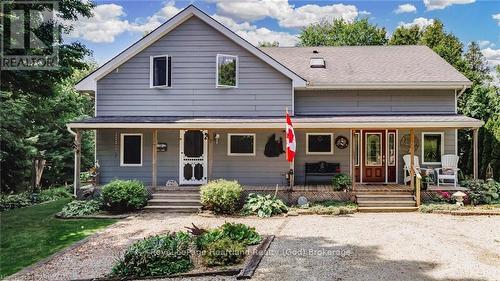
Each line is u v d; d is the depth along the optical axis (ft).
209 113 56.44
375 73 60.23
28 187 77.71
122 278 25.26
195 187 53.62
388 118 53.72
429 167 57.72
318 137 57.77
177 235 30.42
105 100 56.95
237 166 56.44
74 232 38.96
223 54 56.18
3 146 67.77
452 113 57.82
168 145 56.95
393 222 41.24
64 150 88.12
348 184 51.08
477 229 37.70
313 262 27.58
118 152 56.95
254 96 56.18
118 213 47.50
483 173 65.41
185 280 24.63
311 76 59.82
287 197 50.47
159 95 56.70
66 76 50.11
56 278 26.07
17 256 31.86
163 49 56.59
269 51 73.00
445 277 24.40
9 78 46.93
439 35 115.65
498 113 67.97
